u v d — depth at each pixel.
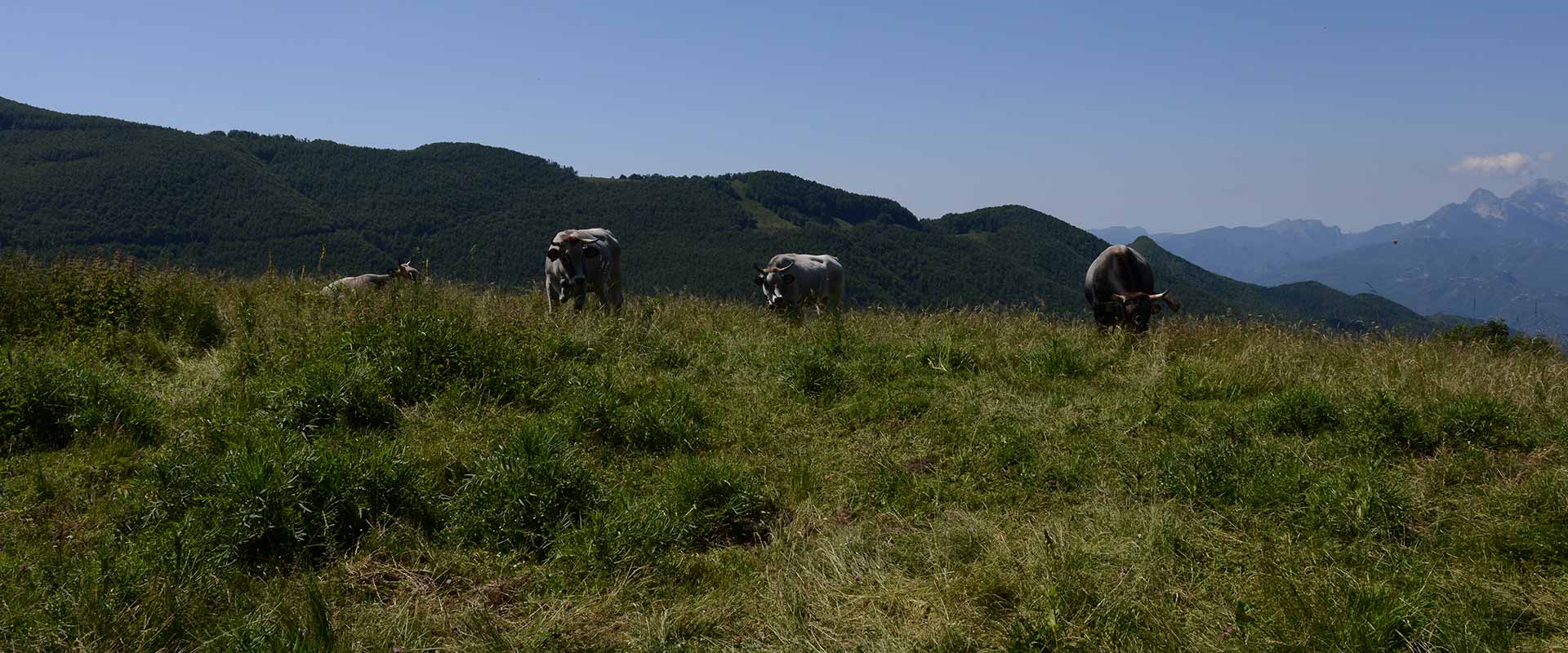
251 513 3.79
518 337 7.48
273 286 10.27
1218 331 9.28
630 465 5.27
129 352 6.98
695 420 6.18
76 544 3.77
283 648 2.95
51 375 5.37
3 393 5.12
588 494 4.43
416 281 8.38
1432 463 5.16
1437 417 5.77
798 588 3.64
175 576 3.40
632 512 4.22
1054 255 169.38
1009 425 6.04
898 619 3.47
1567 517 4.04
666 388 6.79
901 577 3.80
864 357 8.11
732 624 3.46
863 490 4.97
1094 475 5.08
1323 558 3.89
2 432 4.96
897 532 4.36
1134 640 3.14
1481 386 6.65
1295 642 3.06
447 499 4.49
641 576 3.79
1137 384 7.27
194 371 6.63
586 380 6.75
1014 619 3.36
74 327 7.20
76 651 2.90
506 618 3.48
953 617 3.43
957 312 10.90
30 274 7.96
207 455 4.70
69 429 5.17
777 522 4.46
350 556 3.89
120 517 4.04
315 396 5.50
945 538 4.12
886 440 5.88
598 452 5.39
